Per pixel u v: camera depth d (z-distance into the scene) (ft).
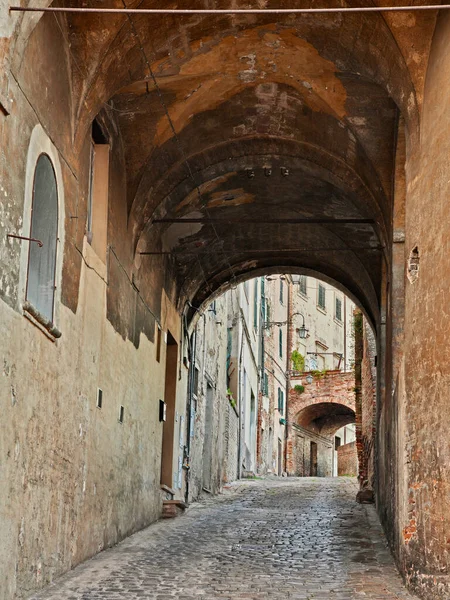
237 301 98.84
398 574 34.04
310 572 34.14
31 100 28.37
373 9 27.32
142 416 49.14
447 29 30.22
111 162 41.83
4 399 25.75
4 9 25.26
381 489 51.31
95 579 31.65
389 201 43.32
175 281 61.62
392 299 41.50
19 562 27.35
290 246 63.10
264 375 129.70
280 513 57.93
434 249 30.01
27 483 28.17
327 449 167.73
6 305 25.77
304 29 37.73
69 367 33.47
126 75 37.09
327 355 178.09
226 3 35.45
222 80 42.50
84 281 35.94
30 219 28.02
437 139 30.50
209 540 43.88
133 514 46.34
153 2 34.01
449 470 27.50
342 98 42.04
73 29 33.50
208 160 48.34
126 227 45.14
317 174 48.52
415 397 31.63
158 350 54.90
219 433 82.33
